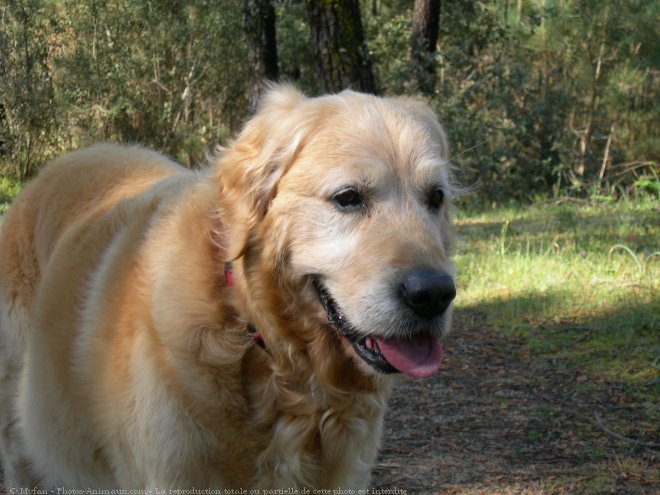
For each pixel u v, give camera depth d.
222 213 1.13
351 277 1.09
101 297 1.20
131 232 1.22
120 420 1.16
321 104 1.13
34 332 1.28
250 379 1.13
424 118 1.18
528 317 2.10
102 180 1.37
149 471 1.14
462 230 3.27
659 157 5.03
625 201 4.06
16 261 1.38
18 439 1.35
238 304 1.13
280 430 1.14
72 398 1.22
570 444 1.52
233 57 6.25
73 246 1.28
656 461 1.47
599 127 5.04
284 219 1.11
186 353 1.11
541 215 3.73
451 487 1.42
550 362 1.81
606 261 2.56
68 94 5.67
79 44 5.95
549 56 5.09
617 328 1.95
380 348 1.10
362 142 1.11
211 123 6.15
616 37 4.68
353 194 1.10
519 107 4.84
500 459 1.49
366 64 3.59
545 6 4.83
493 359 1.85
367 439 1.19
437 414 1.62
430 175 1.12
